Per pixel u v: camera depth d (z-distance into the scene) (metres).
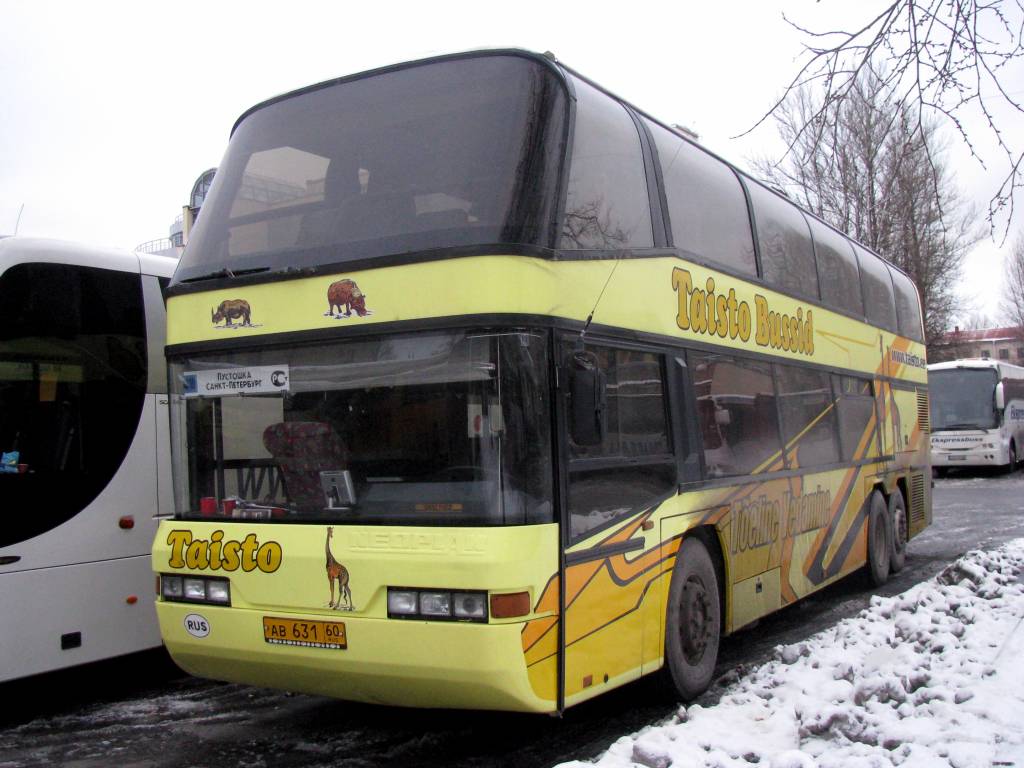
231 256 5.88
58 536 6.82
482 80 5.68
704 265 7.26
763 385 8.22
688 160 7.41
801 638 8.74
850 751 4.76
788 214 9.44
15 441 6.66
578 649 5.23
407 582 4.94
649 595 6.05
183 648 5.66
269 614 5.31
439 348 5.12
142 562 7.37
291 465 5.46
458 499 4.97
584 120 5.89
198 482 5.80
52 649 6.72
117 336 7.43
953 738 4.84
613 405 5.82
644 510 6.04
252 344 5.62
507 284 5.01
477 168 5.32
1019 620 7.65
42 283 6.97
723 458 7.26
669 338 6.59
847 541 10.28
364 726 6.29
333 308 5.37
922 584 9.83
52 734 6.28
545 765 5.48
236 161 6.25
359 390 5.31
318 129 5.96
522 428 4.97
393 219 5.38
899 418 12.59
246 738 6.09
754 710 5.73
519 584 4.82
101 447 7.19
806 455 9.10
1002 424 29.55
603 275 5.79
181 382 5.93
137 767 5.58
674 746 4.88
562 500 5.14
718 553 7.25
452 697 4.93
